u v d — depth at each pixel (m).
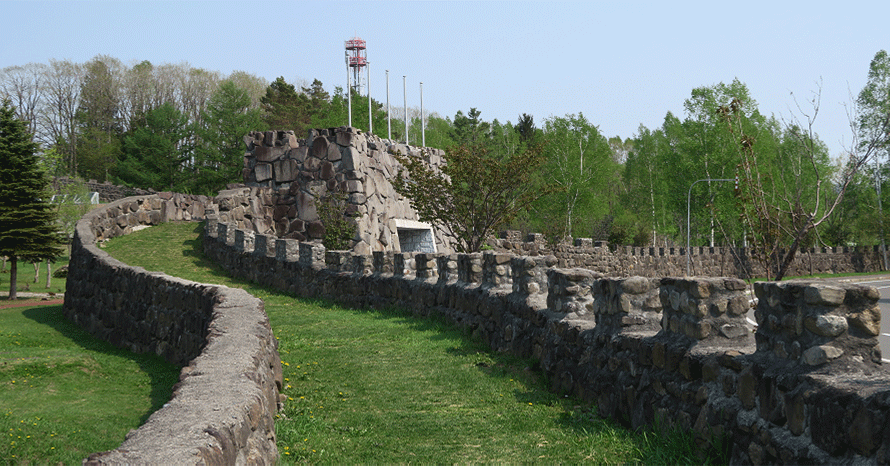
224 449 3.58
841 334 4.09
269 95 79.56
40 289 32.25
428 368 9.34
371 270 17.50
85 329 16.33
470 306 12.27
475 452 5.74
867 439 3.47
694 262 47.53
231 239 22.39
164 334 11.79
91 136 84.62
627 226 60.41
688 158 53.25
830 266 53.84
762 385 4.46
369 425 6.64
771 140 45.12
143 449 3.24
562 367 8.09
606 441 5.81
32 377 9.57
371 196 28.38
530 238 37.72
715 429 4.92
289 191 27.75
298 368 9.43
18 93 80.50
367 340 11.73
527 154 24.56
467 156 24.77
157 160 66.94
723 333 5.43
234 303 8.81
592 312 8.45
